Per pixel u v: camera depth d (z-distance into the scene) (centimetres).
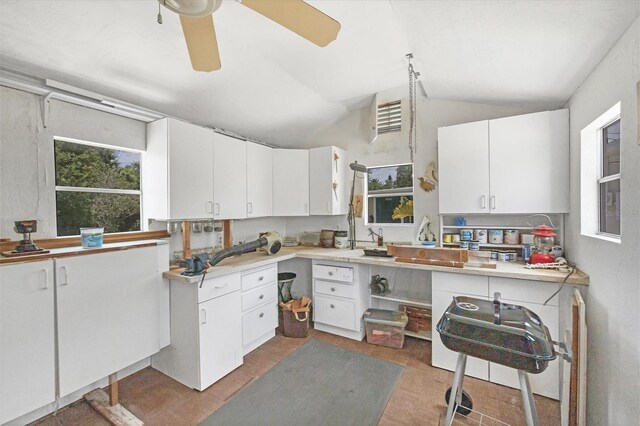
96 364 179
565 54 158
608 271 146
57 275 162
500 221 266
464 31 160
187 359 212
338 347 270
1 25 146
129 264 196
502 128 234
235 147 282
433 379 218
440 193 259
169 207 221
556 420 174
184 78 218
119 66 191
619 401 132
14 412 145
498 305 154
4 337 143
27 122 180
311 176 339
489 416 177
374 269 329
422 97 303
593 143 185
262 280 275
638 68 117
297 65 236
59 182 200
